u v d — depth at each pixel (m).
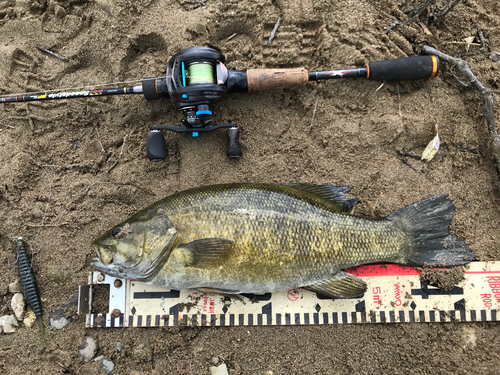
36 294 0.41
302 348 0.40
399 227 0.38
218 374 0.40
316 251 0.36
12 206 0.43
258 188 0.37
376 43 0.43
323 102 0.43
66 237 0.43
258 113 0.43
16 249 0.42
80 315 0.41
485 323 0.40
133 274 0.37
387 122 0.42
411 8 0.44
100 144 0.44
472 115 0.43
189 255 0.36
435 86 0.43
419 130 0.42
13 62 0.44
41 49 0.44
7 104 0.44
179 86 0.37
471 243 0.41
